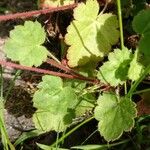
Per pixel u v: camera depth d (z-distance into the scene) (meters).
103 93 0.37
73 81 0.40
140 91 0.37
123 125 0.34
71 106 0.38
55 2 0.42
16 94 0.43
